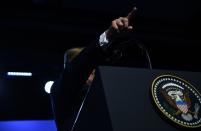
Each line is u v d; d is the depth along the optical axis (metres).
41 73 10.95
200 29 12.88
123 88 1.99
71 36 11.30
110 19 11.48
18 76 10.77
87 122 2.08
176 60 13.38
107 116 1.89
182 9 11.99
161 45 13.00
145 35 12.28
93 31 11.37
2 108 10.55
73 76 2.47
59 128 2.77
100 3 11.03
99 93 1.99
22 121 10.59
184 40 13.04
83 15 11.21
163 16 12.09
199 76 2.32
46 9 10.64
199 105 2.11
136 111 1.93
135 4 11.30
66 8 10.91
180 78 2.20
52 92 3.06
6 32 10.46
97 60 2.41
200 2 11.90
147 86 2.06
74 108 2.55
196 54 13.62
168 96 2.05
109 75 2.01
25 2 10.36
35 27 10.67
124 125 1.86
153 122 1.93
